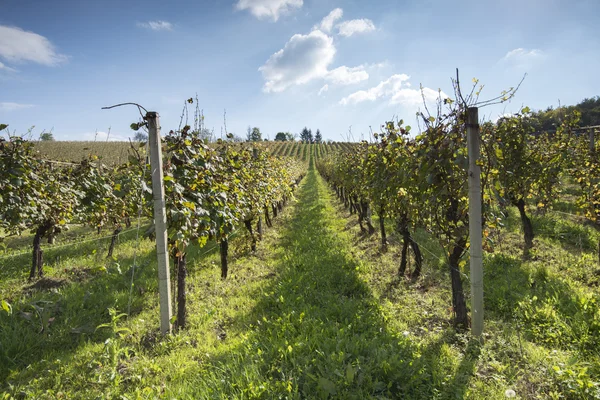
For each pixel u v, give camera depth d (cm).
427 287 553
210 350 377
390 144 591
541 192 745
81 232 1240
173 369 339
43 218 661
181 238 418
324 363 309
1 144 502
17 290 608
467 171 391
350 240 916
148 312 502
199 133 534
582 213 909
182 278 451
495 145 429
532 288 514
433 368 313
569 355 337
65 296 543
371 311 450
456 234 418
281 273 644
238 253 815
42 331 427
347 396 266
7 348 380
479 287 381
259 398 271
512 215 995
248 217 775
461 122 402
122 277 649
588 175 682
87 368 344
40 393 306
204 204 499
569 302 443
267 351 346
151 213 446
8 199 520
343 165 1268
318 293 519
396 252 761
